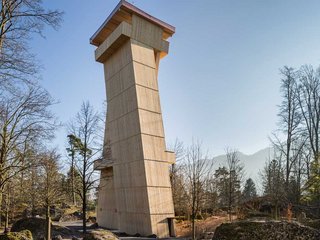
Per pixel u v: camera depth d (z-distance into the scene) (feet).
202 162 77.66
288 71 104.88
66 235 73.20
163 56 105.50
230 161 122.83
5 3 33.37
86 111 79.77
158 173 86.12
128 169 90.48
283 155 101.71
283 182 93.71
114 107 101.50
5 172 50.62
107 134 105.50
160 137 91.04
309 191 70.74
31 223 68.28
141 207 82.79
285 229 34.91
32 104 51.26
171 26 104.78
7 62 33.55
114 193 101.30
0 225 97.50
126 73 95.50
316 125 98.68
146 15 97.81
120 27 93.71
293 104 102.58
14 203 83.71
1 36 33.45
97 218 111.55
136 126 88.28
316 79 101.30
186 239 66.08
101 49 106.63
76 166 76.33
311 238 33.68
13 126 51.55
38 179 72.33
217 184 121.08
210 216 102.06
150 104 92.12
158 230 79.30
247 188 181.16
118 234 85.15
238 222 38.14
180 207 110.22
